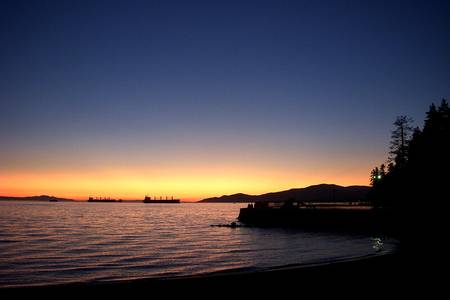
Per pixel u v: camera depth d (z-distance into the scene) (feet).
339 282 60.85
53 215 431.84
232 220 357.61
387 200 186.60
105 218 384.68
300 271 70.08
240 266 95.14
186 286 60.08
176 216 452.35
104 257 113.60
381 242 141.18
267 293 55.83
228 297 54.29
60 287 60.49
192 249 133.80
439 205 130.93
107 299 53.83
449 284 58.34
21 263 101.86
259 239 171.01
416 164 152.87
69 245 145.48
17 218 358.02
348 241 152.15
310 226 226.17
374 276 64.34
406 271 68.28
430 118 161.68
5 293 56.44
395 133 204.13
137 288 59.21
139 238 176.55
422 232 124.47
